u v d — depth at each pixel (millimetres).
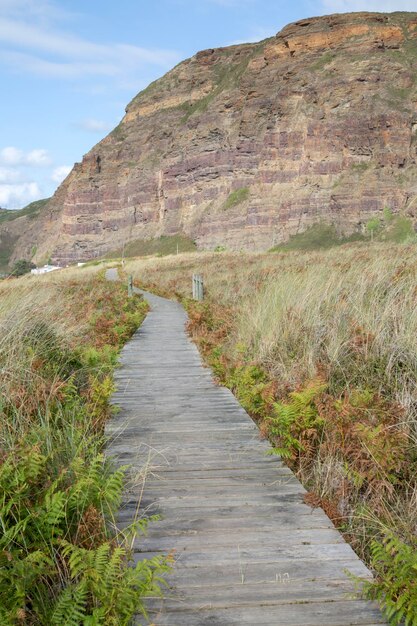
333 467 4824
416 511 4223
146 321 17000
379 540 3973
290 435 5312
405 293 7988
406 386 5926
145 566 3018
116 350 10672
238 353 8734
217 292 18625
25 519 3107
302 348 7555
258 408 6621
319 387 5492
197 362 10344
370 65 192375
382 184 175625
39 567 2900
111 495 3584
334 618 2938
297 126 189000
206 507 4227
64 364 7238
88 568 2932
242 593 3143
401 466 4734
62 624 2789
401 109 184250
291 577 3293
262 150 192500
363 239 169750
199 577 3295
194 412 6867
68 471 3773
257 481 4723
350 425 4918
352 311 7922
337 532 3850
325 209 179125
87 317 13258
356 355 6668
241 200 198750
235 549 3613
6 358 5988
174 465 5070
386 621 2922
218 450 5477
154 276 39750
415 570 3131
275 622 2900
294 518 4051
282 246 178875
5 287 13500
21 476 3326
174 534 3805
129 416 6695
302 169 186125
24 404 5016
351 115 184500
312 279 10180
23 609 2740
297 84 195375
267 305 9930
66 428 4715
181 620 2920
